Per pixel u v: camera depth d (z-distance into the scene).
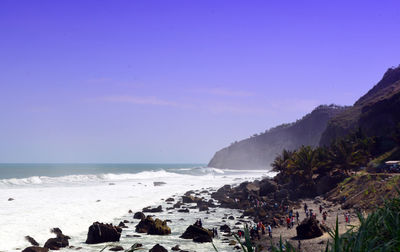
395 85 172.38
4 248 39.16
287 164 98.38
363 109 142.38
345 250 6.21
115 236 44.06
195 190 118.19
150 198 91.94
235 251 39.00
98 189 108.19
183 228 54.00
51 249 39.28
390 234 6.83
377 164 85.75
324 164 85.75
